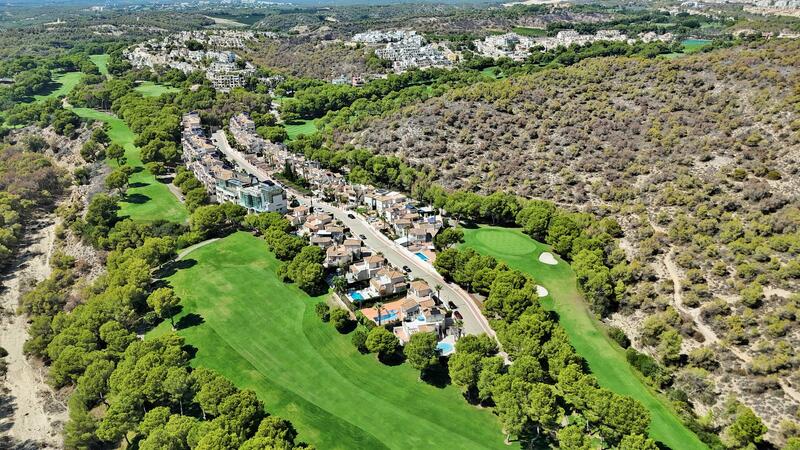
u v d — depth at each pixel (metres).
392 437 95.38
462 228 175.38
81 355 110.50
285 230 164.25
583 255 137.75
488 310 123.69
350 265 146.50
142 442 88.44
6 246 172.75
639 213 157.75
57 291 144.62
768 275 121.69
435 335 108.88
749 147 168.12
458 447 92.88
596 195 174.75
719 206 147.38
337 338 122.12
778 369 101.56
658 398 102.31
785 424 90.44
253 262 155.50
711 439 91.31
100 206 178.12
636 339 119.00
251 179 196.62
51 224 195.75
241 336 123.19
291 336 123.12
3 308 146.12
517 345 106.69
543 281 143.38
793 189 146.00
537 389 91.38
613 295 128.50
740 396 99.56
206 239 170.00
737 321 112.44
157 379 98.75
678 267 134.38
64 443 97.38
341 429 97.12
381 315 127.94
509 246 162.00
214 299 137.12
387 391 106.50
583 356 114.56
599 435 91.56
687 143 179.62
